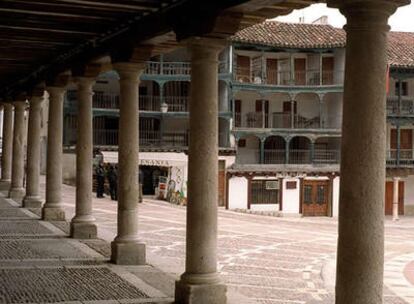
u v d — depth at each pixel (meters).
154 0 9.66
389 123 41.97
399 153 42.12
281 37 42.31
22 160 24.47
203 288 8.96
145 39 10.93
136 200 12.18
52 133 17.70
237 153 41.72
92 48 13.52
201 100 9.08
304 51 42.50
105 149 38.88
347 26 6.30
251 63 42.78
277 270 14.59
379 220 6.36
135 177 12.11
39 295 9.39
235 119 42.31
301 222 32.19
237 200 39.28
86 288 9.94
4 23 11.76
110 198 33.50
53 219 18.14
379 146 6.34
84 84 14.51
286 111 43.53
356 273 6.33
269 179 39.88
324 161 41.94
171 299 9.38
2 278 10.50
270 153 42.53
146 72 40.25
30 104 20.50
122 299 9.29
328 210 40.69
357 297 6.32
